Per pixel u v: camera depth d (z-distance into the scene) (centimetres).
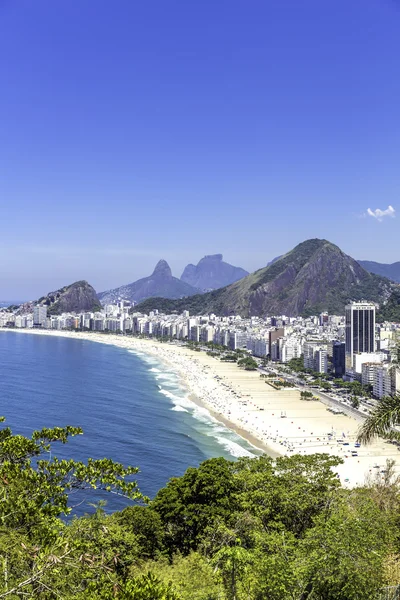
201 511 5062
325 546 3012
